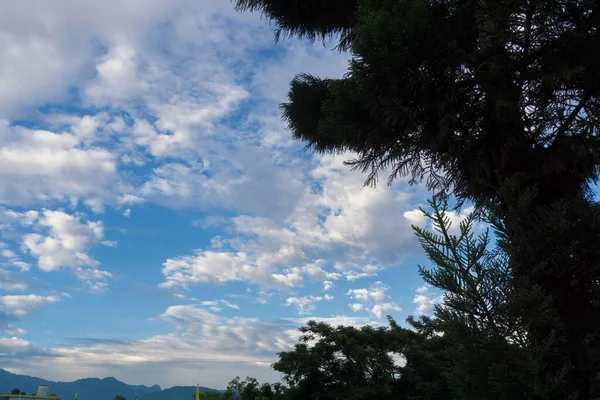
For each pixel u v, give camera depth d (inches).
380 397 393.7
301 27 295.9
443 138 153.1
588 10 136.0
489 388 92.1
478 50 152.1
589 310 105.8
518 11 139.0
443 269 95.1
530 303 90.4
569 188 139.6
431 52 147.2
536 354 89.4
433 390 359.6
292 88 272.4
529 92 143.2
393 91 151.9
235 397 491.2
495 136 146.2
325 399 411.2
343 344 420.2
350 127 172.9
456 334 95.8
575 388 95.7
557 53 138.3
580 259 106.3
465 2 156.9
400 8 156.0
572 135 142.2
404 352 419.2
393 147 173.3
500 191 110.7
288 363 431.5
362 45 151.9
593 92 140.3
